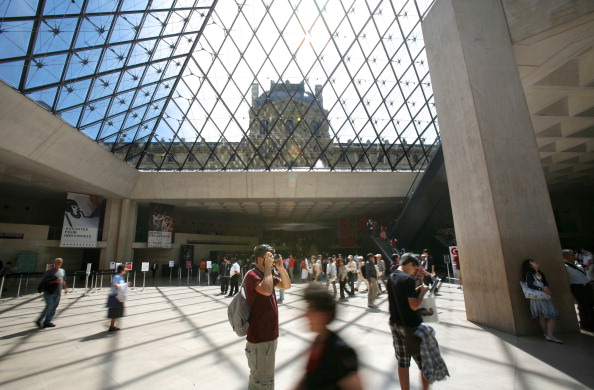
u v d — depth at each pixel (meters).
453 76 8.45
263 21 23.97
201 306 11.44
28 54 13.63
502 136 7.55
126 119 22.38
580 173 24.70
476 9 8.39
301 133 26.95
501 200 7.12
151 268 29.73
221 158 26.91
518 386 3.93
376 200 29.95
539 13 8.13
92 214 24.19
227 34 23.83
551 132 16.33
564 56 9.56
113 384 4.36
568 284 6.88
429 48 9.64
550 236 7.08
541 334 6.43
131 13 17.25
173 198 27.11
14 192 24.91
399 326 3.25
